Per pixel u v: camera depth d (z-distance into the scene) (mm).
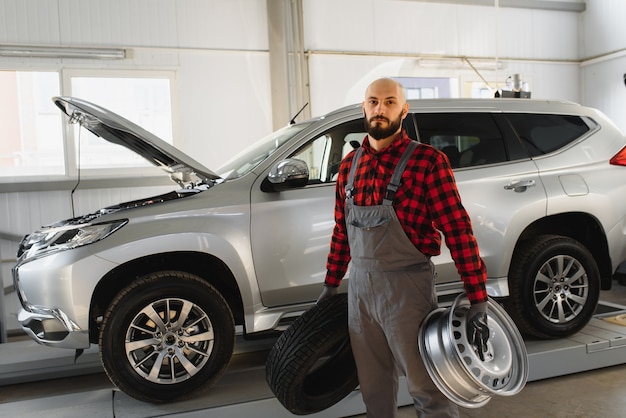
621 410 2734
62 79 5551
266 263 2869
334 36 6469
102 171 5711
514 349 2098
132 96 5812
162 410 2641
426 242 1938
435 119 3264
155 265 2949
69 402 2803
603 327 3549
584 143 3477
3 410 2729
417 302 1907
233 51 6043
